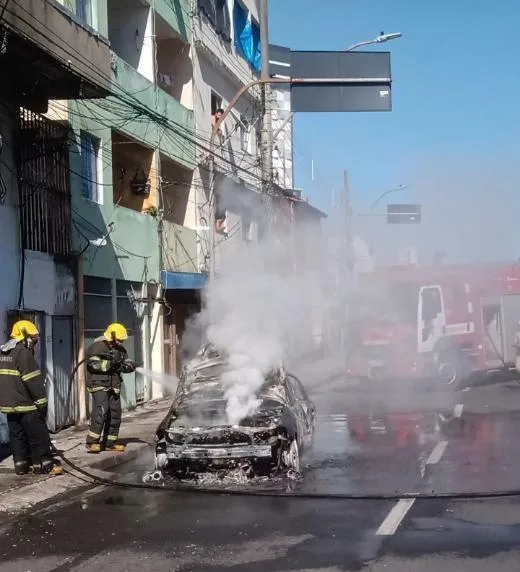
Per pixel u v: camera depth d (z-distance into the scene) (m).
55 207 13.40
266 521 7.03
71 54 11.98
